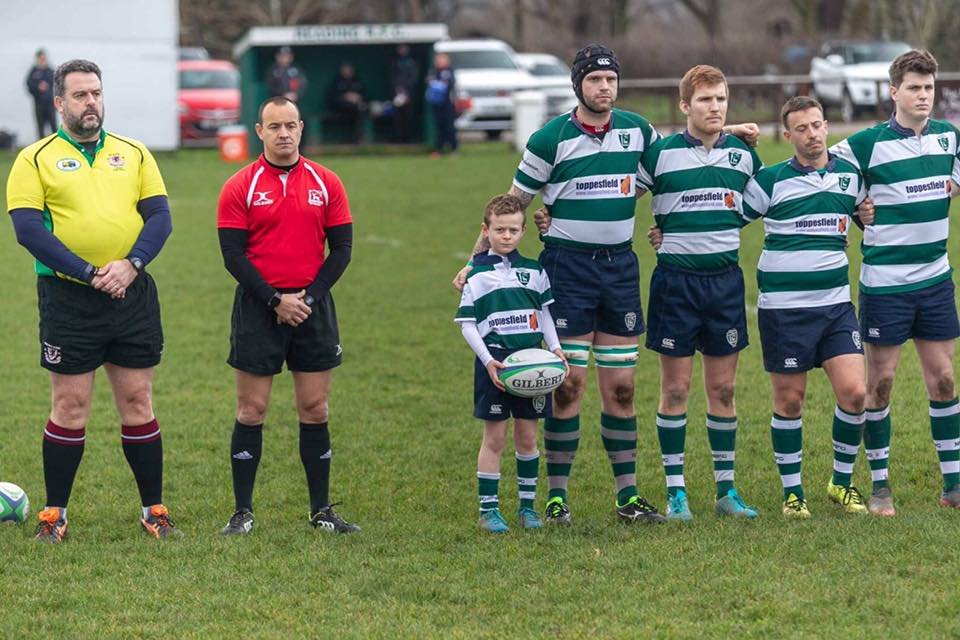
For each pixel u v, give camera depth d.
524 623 19.55
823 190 24.47
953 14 140.62
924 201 25.06
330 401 37.19
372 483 29.22
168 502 27.75
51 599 20.92
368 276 56.84
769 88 109.50
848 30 160.75
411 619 19.84
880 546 22.45
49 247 23.33
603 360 25.12
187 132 114.81
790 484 25.33
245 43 106.88
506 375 23.88
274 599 20.80
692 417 33.81
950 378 25.78
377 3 195.00
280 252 24.23
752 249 58.91
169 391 38.38
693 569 21.66
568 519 25.27
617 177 24.33
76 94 23.58
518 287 24.52
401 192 80.94
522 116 101.38
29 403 36.75
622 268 24.73
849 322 24.94
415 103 110.00
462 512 26.70
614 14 183.25
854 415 24.98
